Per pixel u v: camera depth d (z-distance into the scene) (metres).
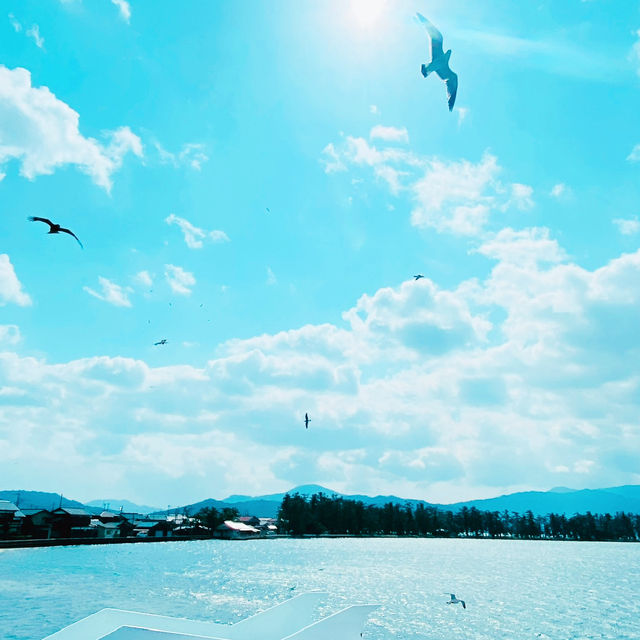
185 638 7.94
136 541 136.75
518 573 104.50
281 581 76.56
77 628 7.83
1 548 100.00
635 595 71.88
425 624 47.00
